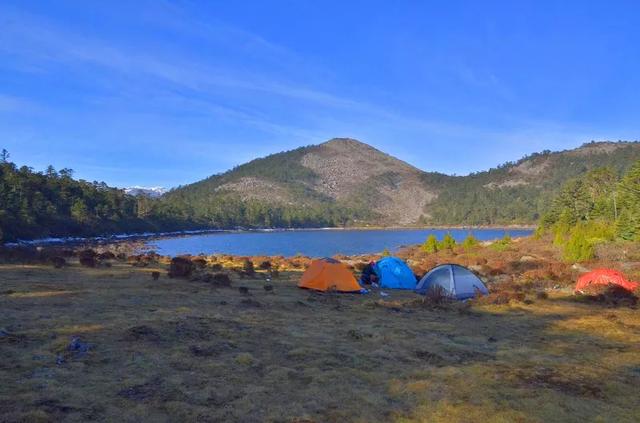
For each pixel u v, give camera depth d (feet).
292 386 23.27
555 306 50.90
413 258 131.64
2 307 36.68
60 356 25.29
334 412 20.31
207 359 26.66
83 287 50.24
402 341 33.24
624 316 45.34
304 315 41.86
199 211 572.51
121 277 61.82
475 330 38.47
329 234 493.36
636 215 135.95
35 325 31.30
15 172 314.96
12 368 23.13
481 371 26.73
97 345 27.76
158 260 104.17
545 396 22.91
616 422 20.26
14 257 76.23
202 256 124.67
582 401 22.53
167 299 45.14
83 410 18.97
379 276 68.54
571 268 86.84
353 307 47.88
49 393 20.39
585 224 181.37
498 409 21.30
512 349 32.35
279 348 29.99
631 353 31.65
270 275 75.25
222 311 40.60
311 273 60.85
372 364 27.48
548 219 234.79
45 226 295.07
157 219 463.01
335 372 25.40
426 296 54.75
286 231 618.03
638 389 24.44
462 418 20.27
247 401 21.03
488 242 188.65
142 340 29.35
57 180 359.46
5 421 17.30
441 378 25.39
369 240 342.85
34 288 47.44
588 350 32.50
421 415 20.51
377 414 20.40
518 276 79.00
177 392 21.52
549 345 33.83
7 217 254.27
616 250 109.60
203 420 18.90
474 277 59.72
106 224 369.09
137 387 21.85
